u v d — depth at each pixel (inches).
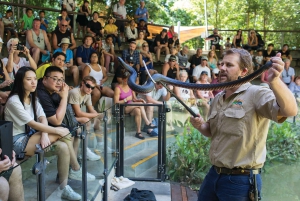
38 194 82.9
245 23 879.1
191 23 1059.3
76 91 172.6
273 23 789.2
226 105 91.0
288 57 494.3
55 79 143.7
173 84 92.4
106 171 149.9
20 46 204.7
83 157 118.3
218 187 90.0
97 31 392.5
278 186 210.1
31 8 403.5
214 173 92.6
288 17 778.2
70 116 162.6
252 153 86.0
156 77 91.0
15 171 73.6
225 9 948.0
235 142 86.7
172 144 194.9
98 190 140.2
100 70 273.0
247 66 90.4
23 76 126.9
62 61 208.5
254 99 85.2
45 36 296.2
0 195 70.8
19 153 124.8
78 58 305.4
